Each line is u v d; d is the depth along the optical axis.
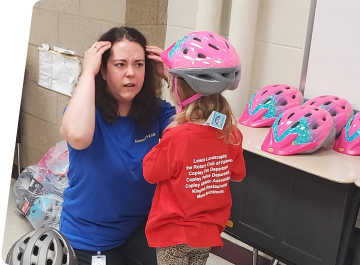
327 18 1.97
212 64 1.37
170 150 1.41
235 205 1.78
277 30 2.16
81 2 2.51
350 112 1.84
